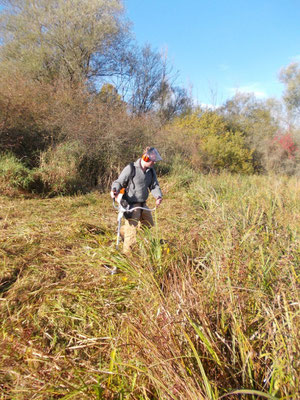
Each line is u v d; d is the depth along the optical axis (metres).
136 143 13.02
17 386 2.35
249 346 2.29
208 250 4.30
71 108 11.94
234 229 3.96
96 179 11.17
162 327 2.60
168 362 2.23
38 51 17.58
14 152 10.30
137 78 22.66
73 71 18.42
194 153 16.67
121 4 19.25
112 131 11.64
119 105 15.07
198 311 2.61
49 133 11.05
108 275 4.06
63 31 17.88
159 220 6.79
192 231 5.04
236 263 3.25
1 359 2.60
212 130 19.66
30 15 18.03
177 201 9.40
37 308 3.34
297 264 3.27
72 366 2.56
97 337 2.95
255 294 2.82
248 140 22.61
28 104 10.81
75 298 3.57
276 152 22.25
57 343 2.91
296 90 28.28
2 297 3.50
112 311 3.34
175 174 12.71
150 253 4.12
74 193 9.31
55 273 4.07
